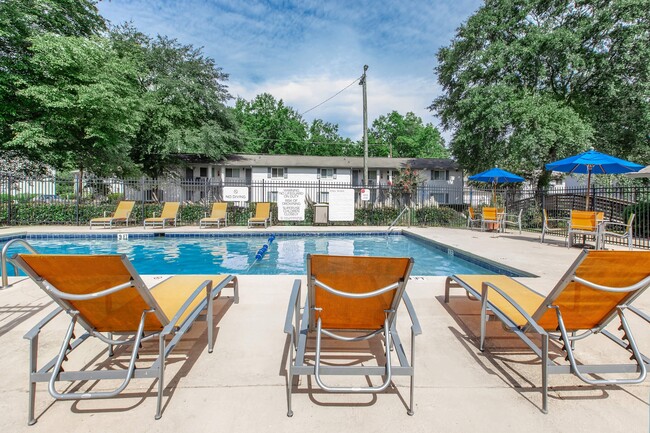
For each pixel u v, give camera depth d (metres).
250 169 29.39
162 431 1.69
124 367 2.28
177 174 27.56
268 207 13.58
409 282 4.61
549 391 2.07
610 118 17.23
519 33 17.12
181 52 24.88
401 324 3.10
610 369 1.97
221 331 2.92
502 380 2.19
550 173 18.91
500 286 3.10
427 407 1.90
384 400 1.97
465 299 3.85
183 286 3.02
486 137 17.27
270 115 45.19
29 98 14.12
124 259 1.72
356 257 1.92
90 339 2.71
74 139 15.77
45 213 12.55
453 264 7.50
